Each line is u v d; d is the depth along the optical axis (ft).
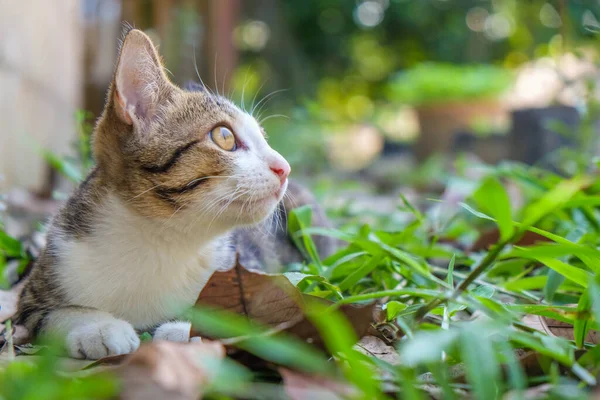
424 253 1.74
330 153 6.64
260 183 1.51
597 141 2.52
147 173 1.47
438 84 5.60
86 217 1.50
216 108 1.55
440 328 1.22
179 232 1.49
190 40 4.11
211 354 1.04
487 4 7.04
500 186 1.13
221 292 1.18
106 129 1.51
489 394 1.01
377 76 8.10
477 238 1.89
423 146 5.80
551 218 1.83
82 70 3.51
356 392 1.02
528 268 1.65
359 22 7.65
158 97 1.52
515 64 6.98
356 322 1.14
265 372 1.13
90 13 3.76
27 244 1.83
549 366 1.11
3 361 1.19
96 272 1.46
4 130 2.29
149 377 0.99
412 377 1.09
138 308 1.48
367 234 1.68
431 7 7.33
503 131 5.02
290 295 1.17
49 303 1.46
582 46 2.54
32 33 2.50
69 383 0.98
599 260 1.29
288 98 7.00
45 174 2.61
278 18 7.15
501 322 1.10
